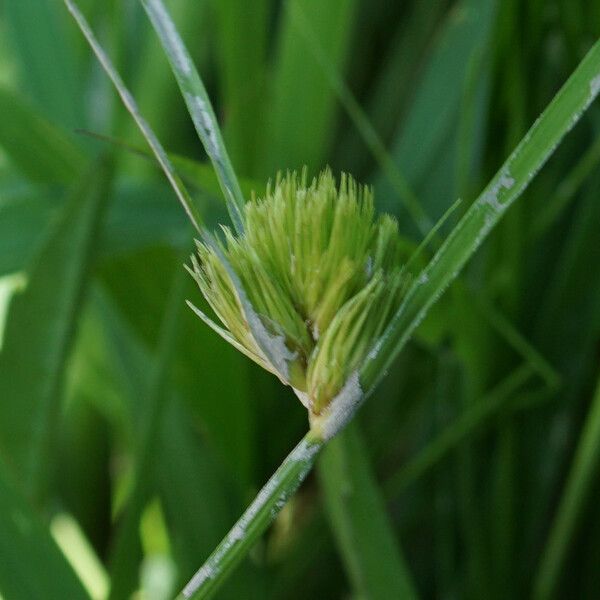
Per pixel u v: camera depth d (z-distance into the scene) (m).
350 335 0.21
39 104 0.45
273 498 0.21
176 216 0.36
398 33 0.50
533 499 0.37
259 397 0.40
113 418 0.47
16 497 0.28
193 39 0.48
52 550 0.28
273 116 0.40
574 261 0.35
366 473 0.28
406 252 0.28
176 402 0.39
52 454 0.33
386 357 0.21
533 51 0.31
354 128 0.48
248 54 0.39
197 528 0.38
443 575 0.39
